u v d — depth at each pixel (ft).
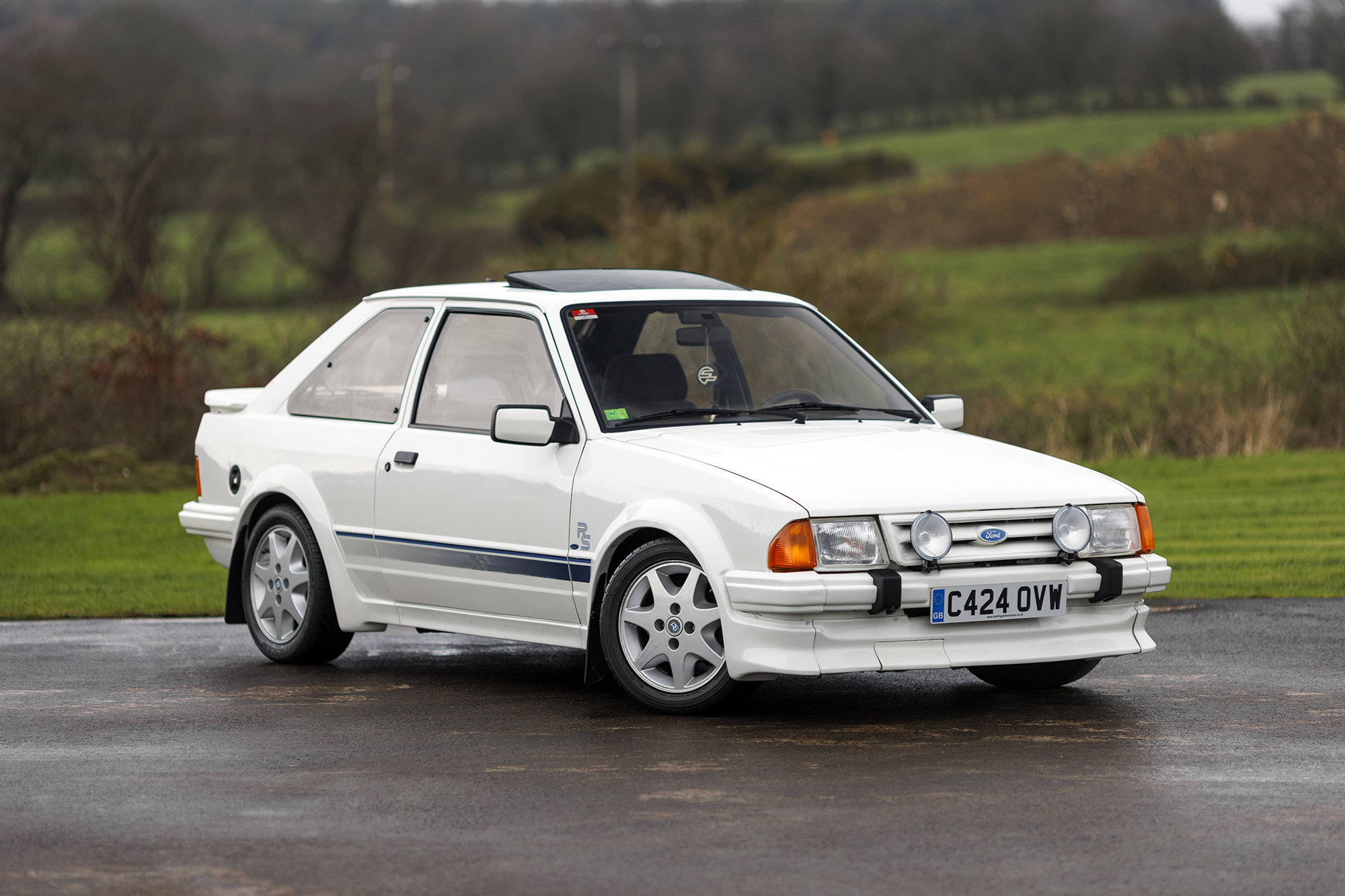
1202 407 86.58
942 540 28.22
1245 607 43.42
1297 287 161.58
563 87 386.11
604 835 21.88
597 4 401.90
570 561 31.04
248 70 310.04
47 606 46.37
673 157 321.32
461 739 28.17
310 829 22.35
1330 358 87.15
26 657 37.65
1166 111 388.78
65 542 60.75
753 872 20.15
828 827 22.12
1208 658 35.83
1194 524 61.46
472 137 371.35
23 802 24.00
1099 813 22.74
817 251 125.80
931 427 33.35
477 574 32.78
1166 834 21.66
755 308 35.09
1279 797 23.58
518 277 34.96
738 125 410.93
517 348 33.47
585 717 30.04
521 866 20.49
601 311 33.30
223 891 19.69
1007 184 236.22
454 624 33.78
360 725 29.53
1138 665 35.06
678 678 29.71
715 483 28.86
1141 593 30.30
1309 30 337.11
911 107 426.10
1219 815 22.59
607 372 32.24
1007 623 29.09
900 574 28.04
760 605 27.84
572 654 38.06
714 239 117.60
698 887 19.60
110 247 102.27
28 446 80.74
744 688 29.53
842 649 28.02
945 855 20.79
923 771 25.35
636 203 121.19
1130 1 414.21
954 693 32.22
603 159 391.86
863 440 31.07
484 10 395.34
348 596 35.45
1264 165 190.80
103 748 27.68
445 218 254.06
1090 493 30.09
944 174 311.47
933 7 471.62
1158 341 148.25
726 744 27.40
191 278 173.17
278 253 253.03
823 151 384.68
